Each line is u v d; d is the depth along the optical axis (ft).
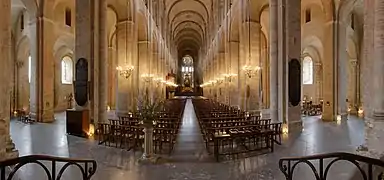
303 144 37.32
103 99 51.06
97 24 50.47
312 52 102.89
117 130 37.06
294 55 47.52
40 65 66.18
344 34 68.39
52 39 69.05
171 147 34.45
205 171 25.89
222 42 109.50
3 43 24.02
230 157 30.94
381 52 24.89
